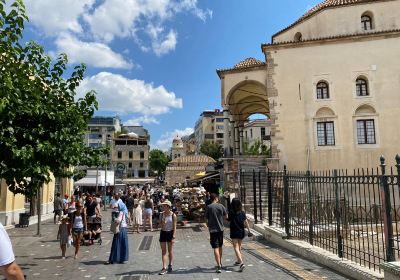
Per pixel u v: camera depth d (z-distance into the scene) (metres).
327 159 24.67
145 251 12.50
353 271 7.63
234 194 19.98
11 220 21.08
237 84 27.50
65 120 8.98
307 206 11.30
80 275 9.07
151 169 100.06
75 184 37.31
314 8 30.03
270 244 12.77
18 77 7.48
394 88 24.66
